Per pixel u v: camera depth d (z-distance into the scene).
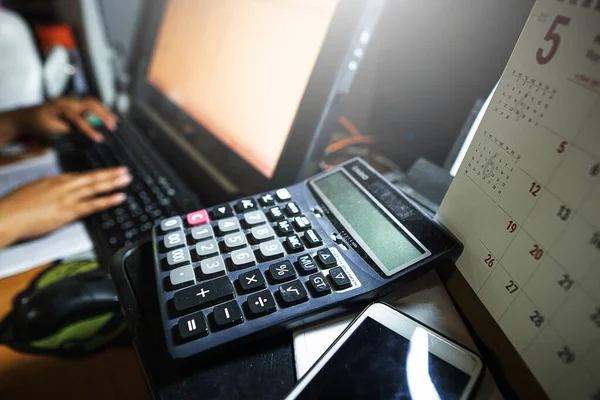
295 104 0.41
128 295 0.28
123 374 0.33
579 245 0.19
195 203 0.47
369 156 0.53
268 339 0.25
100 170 0.55
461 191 0.27
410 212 0.30
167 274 0.27
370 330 0.24
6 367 0.33
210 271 0.27
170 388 0.22
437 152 0.46
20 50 0.79
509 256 0.23
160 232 0.31
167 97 0.65
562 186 0.20
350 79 0.38
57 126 0.69
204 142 0.54
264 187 0.43
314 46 0.40
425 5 0.44
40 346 0.34
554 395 0.19
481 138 0.26
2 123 0.68
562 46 0.20
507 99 0.24
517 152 0.23
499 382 0.23
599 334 0.17
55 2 0.92
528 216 0.22
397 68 0.49
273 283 0.26
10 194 0.50
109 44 0.82
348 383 0.21
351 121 0.62
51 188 0.50
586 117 0.19
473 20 0.38
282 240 0.30
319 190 0.34
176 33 0.64
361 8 0.35
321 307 0.25
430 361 0.23
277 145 0.43
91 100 0.77
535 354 0.20
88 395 0.31
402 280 0.27
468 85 0.40
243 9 0.50
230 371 0.23
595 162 0.18
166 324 0.24
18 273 0.41
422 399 0.21
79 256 0.44
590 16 0.19
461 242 0.27
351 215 0.31
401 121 0.50
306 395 0.21
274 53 0.45
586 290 0.18
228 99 0.51
